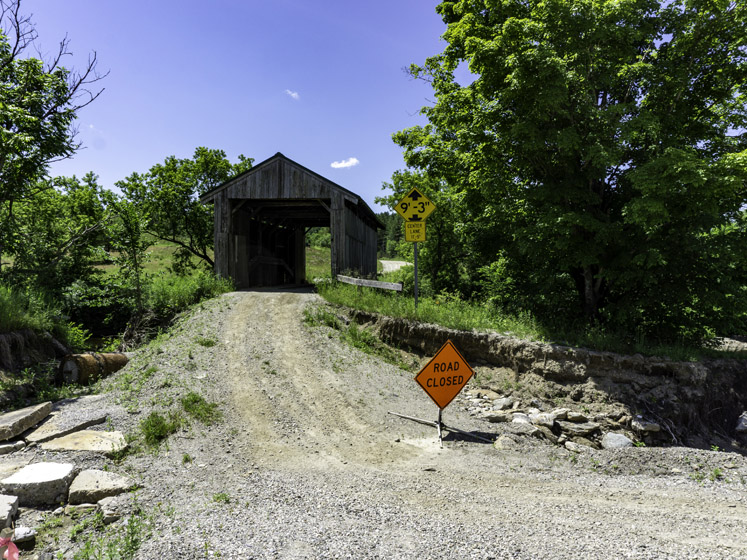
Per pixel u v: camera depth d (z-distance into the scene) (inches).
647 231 370.0
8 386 302.8
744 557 138.8
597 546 143.7
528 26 383.2
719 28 401.4
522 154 437.7
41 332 414.9
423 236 483.2
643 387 354.3
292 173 703.1
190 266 1087.0
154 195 997.2
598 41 395.2
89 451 211.5
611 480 223.1
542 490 202.8
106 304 624.1
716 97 440.1
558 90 363.3
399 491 193.2
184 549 134.3
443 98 511.2
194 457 222.1
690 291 406.9
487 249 558.9
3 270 567.5
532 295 523.5
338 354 416.5
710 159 384.8
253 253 866.1
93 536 146.9
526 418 317.4
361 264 869.8
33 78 499.8
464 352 430.9
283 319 505.4
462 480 210.7
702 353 419.8
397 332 472.7
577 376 366.0
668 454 256.2
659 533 157.6
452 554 135.9
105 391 313.1
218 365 368.2
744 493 208.1
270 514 163.6
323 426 281.1
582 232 444.5
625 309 420.5
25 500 167.8
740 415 402.3
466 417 316.5
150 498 175.2
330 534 148.1
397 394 348.5
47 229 698.8
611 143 402.9
